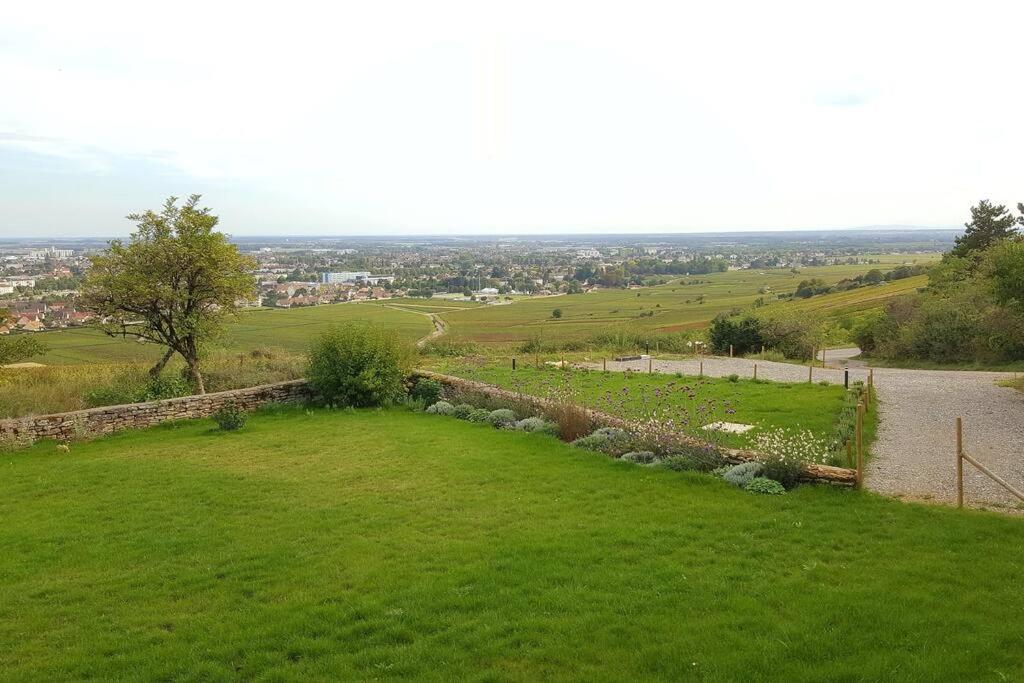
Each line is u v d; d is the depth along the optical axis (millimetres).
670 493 11016
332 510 10750
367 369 21672
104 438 17766
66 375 24609
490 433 16594
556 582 7648
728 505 10250
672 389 23375
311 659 6184
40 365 30031
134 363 28234
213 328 23891
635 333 52531
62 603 7590
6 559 8914
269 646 6461
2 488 12523
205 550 9109
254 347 37562
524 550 8633
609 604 7035
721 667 5754
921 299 48438
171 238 22188
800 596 7023
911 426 16688
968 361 37594
